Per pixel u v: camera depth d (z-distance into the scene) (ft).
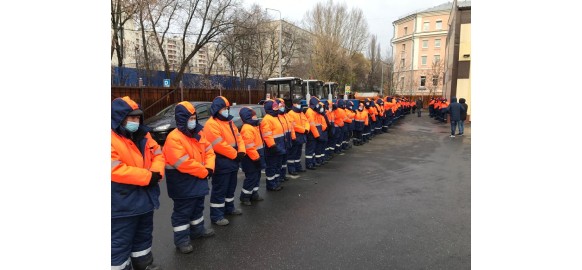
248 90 75.56
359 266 11.68
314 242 13.62
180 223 12.82
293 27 134.92
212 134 15.10
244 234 14.47
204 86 83.66
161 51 76.84
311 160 27.78
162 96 52.24
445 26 190.80
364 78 187.01
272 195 20.30
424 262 12.00
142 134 10.72
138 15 65.51
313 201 19.04
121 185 9.89
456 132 57.72
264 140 20.10
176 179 12.63
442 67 169.27
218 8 79.77
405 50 211.41
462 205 18.42
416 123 78.23
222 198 15.52
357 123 41.57
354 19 134.51
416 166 29.25
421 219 16.24
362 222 15.83
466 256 12.46
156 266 11.40
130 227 10.18
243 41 96.53
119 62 67.72
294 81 60.54
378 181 23.77
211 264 11.88
